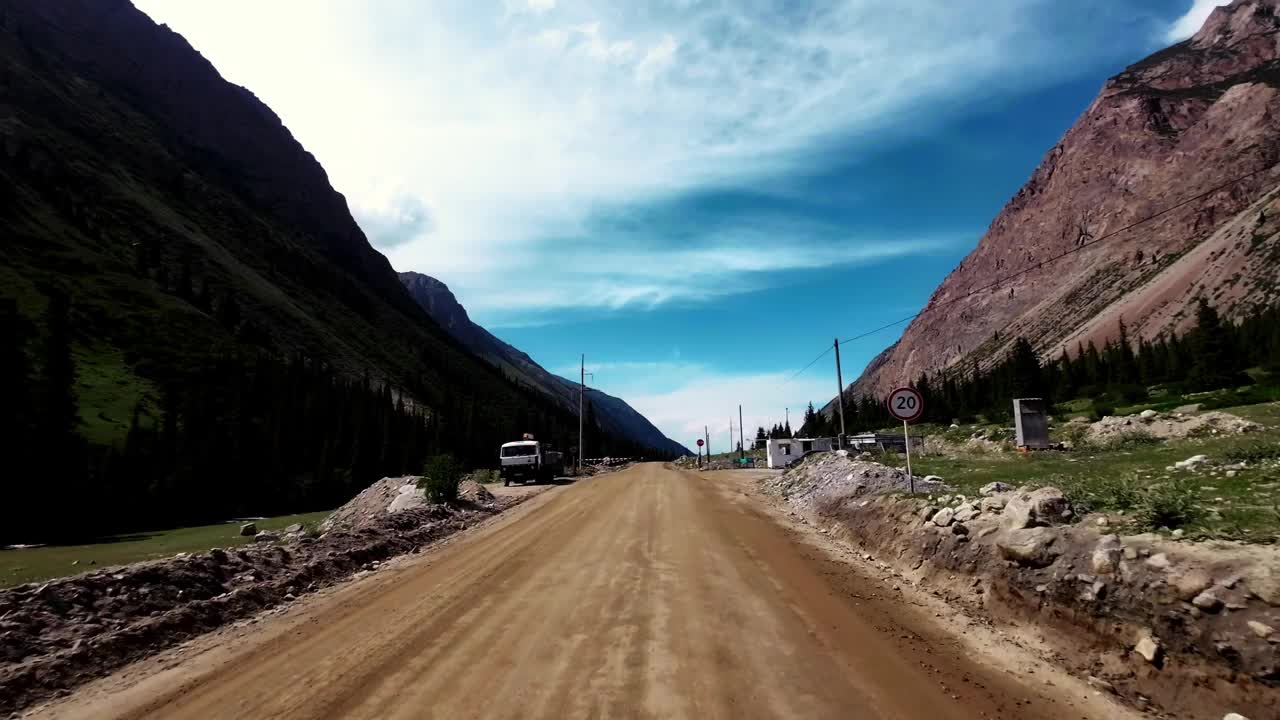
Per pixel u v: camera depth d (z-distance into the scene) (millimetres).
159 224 128625
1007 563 6719
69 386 51188
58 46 195625
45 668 5438
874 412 95625
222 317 102062
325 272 189625
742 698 4555
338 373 116500
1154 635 4820
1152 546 5406
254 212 193875
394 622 6828
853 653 5492
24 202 96188
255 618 7477
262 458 57875
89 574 7375
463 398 157250
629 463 89062
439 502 18953
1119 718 4348
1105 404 40188
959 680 4945
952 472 14047
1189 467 9477
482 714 4387
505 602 7406
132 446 47094
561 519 15320
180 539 24969
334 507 54531
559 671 5137
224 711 4656
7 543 28406
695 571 8836
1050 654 5453
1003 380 93438
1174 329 112875
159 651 6281
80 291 81062
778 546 10930
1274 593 4316
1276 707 3932
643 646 5691
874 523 10930
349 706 4617
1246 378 42375
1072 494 7594
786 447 47469
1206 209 174875
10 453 38656
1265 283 101312
